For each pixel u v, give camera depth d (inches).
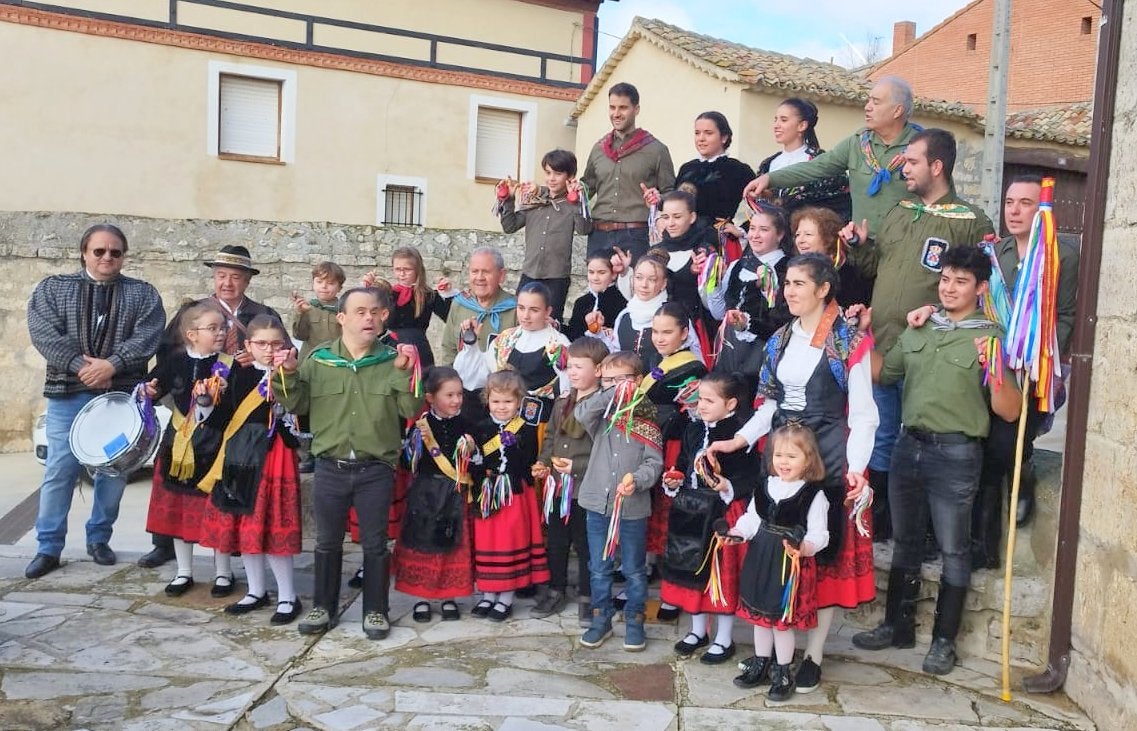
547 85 693.3
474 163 674.8
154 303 231.9
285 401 183.5
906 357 175.0
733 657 179.3
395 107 649.0
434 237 456.4
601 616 185.2
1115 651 150.5
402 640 187.0
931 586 187.0
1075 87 784.9
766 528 161.5
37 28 552.1
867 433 163.3
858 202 206.2
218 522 198.4
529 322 213.6
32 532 280.2
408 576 195.8
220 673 169.2
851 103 530.0
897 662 178.9
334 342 191.6
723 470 176.7
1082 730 153.6
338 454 186.5
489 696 160.6
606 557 181.8
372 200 645.9
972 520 180.4
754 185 221.9
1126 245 154.1
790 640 161.6
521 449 199.0
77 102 564.4
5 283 411.2
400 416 190.1
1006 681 164.1
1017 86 826.2
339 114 633.6
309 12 631.2
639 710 155.9
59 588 213.6
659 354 202.2
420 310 247.4
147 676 167.3
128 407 210.7
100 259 223.1
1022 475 179.9
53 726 148.3
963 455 168.2
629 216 261.0
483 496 195.0
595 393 185.9
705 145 247.6
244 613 199.9
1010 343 163.0
